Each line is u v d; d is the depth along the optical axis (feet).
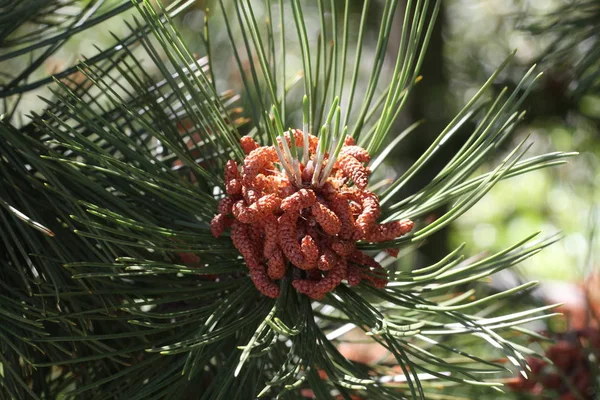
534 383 2.36
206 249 1.71
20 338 1.60
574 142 3.85
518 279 2.62
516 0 3.59
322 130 1.53
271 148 1.68
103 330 1.84
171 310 1.81
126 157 1.78
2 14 1.79
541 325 2.57
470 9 4.49
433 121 3.94
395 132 4.01
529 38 3.09
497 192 6.14
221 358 1.85
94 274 1.56
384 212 1.79
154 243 1.65
